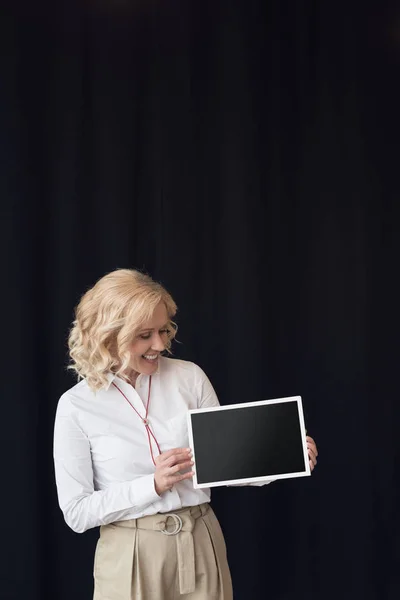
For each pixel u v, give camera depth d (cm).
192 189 313
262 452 200
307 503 316
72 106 299
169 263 309
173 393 210
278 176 322
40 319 291
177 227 310
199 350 311
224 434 200
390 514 320
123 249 302
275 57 326
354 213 325
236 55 320
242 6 322
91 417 202
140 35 311
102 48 305
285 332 318
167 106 312
